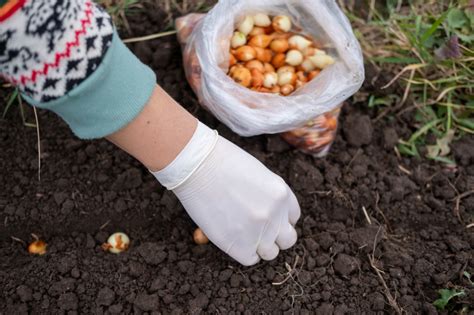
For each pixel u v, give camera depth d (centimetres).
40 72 52
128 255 71
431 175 78
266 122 69
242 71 73
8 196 74
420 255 73
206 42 71
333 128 75
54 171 75
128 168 76
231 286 69
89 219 74
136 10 83
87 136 57
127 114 56
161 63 80
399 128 80
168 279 70
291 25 78
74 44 51
